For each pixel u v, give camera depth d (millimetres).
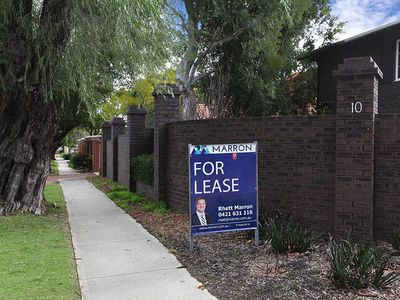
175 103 9930
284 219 6449
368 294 3992
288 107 18156
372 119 5523
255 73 15023
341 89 5715
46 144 8797
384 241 5594
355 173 5637
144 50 7047
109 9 6352
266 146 6867
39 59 6973
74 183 17938
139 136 13594
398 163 5508
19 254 5453
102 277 4848
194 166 5770
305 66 19672
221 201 5859
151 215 8906
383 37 13586
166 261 5469
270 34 13758
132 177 13211
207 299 4105
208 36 13562
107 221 8508
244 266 5027
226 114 13430
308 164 6344
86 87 7098
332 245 5191
